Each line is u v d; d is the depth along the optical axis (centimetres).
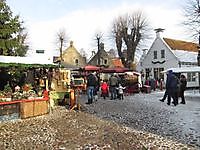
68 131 1123
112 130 1138
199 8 3475
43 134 1073
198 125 1223
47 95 1628
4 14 3350
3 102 1334
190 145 885
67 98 1981
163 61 5572
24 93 1575
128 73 3269
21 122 1344
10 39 3416
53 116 1524
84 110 1752
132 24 5828
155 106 1952
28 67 1867
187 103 2164
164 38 5697
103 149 852
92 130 1139
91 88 2106
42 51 2139
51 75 2108
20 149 868
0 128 1198
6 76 1966
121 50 5888
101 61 7188
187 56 5603
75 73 3750
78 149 857
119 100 2394
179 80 2070
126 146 880
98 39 6938
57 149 862
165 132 1092
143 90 3375
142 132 1095
